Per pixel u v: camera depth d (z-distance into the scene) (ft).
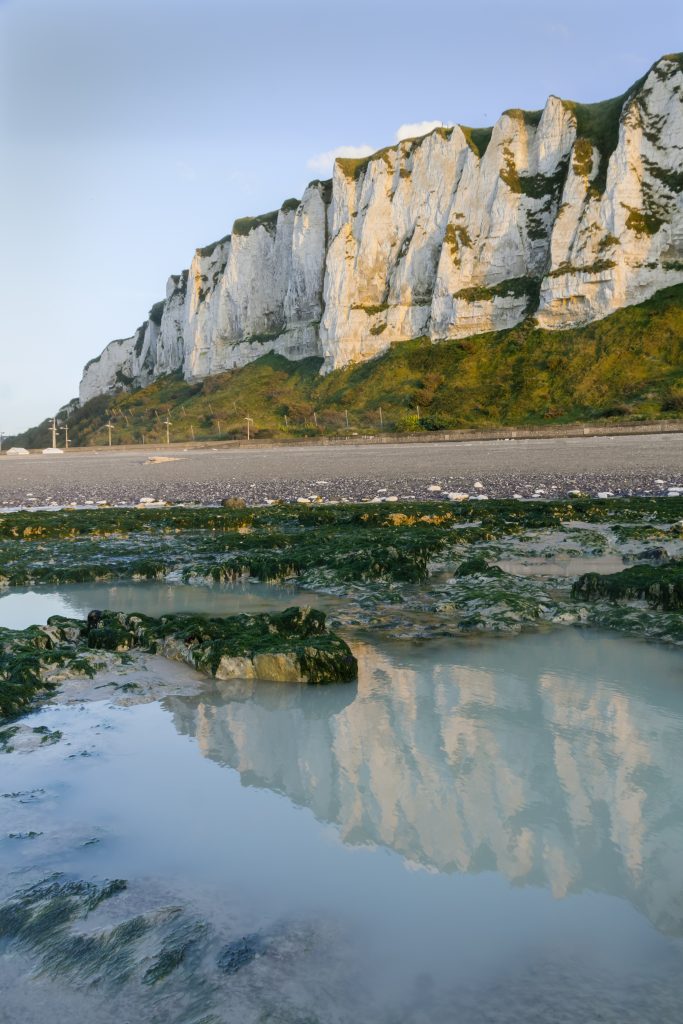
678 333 317.42
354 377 407.85
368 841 11.29
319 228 458.50
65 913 9.62
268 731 16.46
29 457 307.78
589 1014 7.63
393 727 16.48
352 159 447.83
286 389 433.07
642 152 352.28
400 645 24.00
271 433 356.79
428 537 44.50
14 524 58.80
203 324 516.73
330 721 16.99
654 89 355.77
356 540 44.16
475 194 393.09
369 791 13.12
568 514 56.49
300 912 9.51
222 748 15.44
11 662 21.01
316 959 8.60
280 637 22.31
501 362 353.51
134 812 12.41
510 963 8.46
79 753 15.19
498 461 131.44
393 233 423.23
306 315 463.83
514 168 385.91
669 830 11.51
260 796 12.96
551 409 308.19
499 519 54.70
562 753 14.69
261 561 38.34
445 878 10.25
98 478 135.85
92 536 55.77
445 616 28.12
